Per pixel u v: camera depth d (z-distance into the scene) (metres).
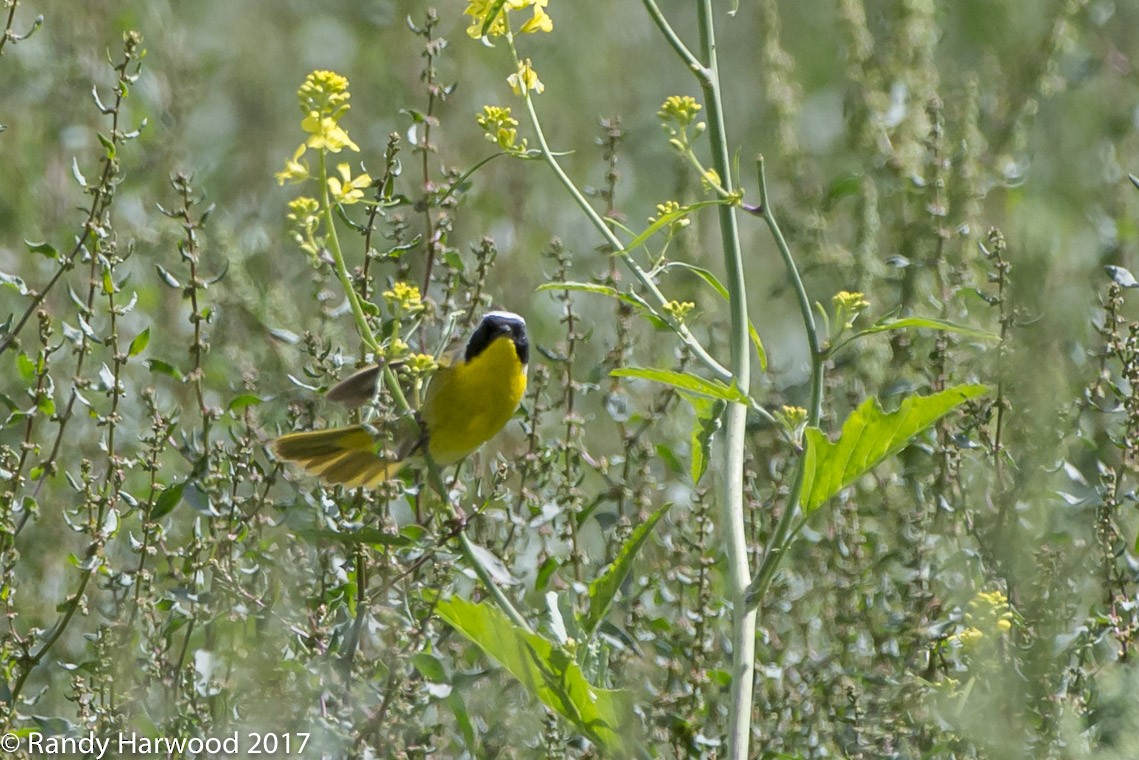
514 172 17.02
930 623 10.27
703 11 9.08
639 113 19.59
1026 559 10.08
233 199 17.22
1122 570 10.17
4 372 13.48
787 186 14.13
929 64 13.74
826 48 19.70
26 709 10.46
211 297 13.06
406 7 18.72
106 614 9.87
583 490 13.36
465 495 11.38
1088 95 16.45
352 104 18.98
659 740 10.07
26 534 11.99
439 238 10.21
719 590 11.57
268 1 19.89
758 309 17.58
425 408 10.96
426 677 9.34
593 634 8.82
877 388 12.00
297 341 10.38
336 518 9.79
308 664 9.80
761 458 12.19
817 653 10.86
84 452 12.53
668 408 12.45
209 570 10.59
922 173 13.03
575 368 13.78
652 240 14.05
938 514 10.77
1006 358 10.77
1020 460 10.51
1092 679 9.64
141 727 9.77
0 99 15.95
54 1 16.44
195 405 12.82
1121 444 10.08
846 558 11.05
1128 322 11.64
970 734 9.08
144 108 16.03
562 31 19.67
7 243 15.32
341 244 16.00
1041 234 13.91
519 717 10.42
